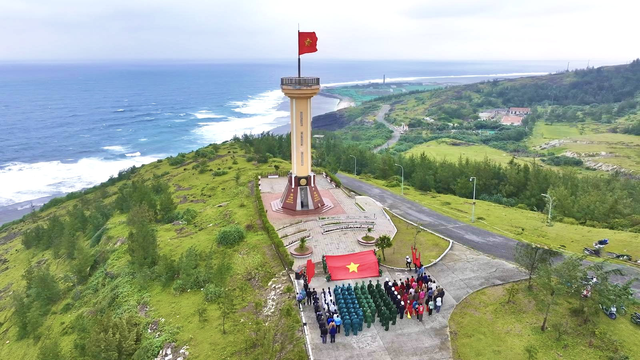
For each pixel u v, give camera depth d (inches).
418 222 2199.8
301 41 2033.7
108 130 7667.3
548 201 2539.4
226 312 1320.1
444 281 1503.4
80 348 1369.3
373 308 1259.2
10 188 4690.0
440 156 5605.3
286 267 1605.6
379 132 7746.1
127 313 1502.2
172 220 2431.1
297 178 2240.4
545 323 1195.3
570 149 5807.1
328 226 2055.9
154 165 4303.6
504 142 6742.1
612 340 1122.7
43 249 2691.9
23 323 1742.1
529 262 1392.7
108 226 2559.1
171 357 1244.5
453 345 1149.7
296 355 1117.1
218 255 1800.0
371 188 3088.1
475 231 2064.5
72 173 5226.4
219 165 3639.3
